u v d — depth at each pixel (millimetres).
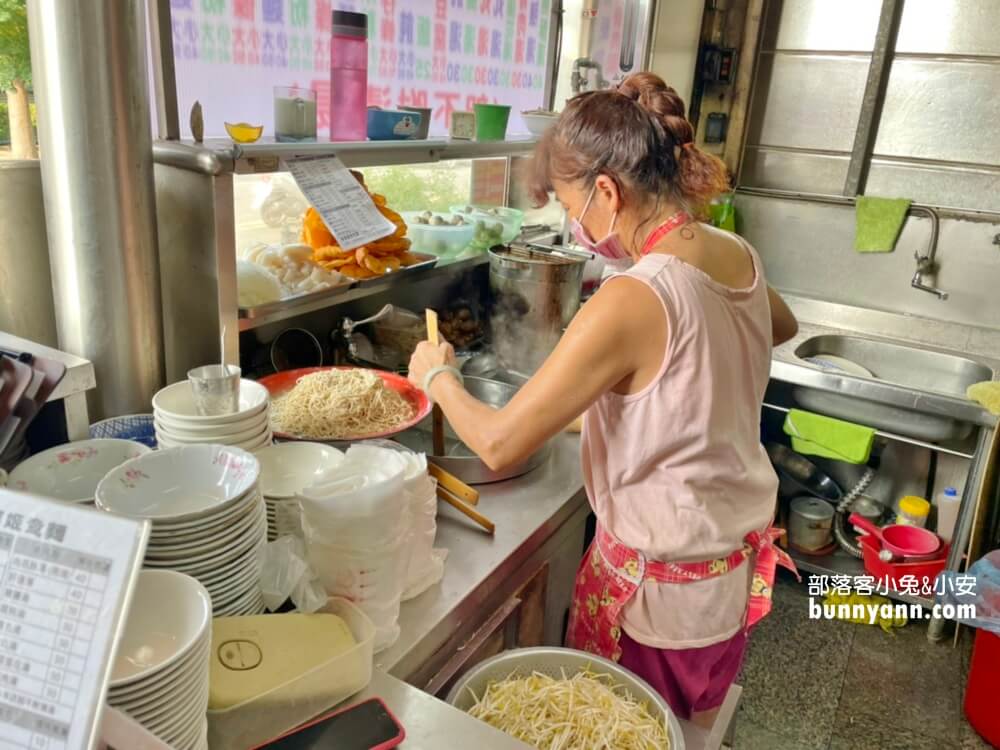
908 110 3051
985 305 3045
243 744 891
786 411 2904
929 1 2912
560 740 1070
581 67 2764
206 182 1479
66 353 1334
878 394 2643
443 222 2250
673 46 3051
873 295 3256
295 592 1054
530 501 1588
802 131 3266
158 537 925
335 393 1587
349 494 1031
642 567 1282
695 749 1249
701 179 1194
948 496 2811
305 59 1933
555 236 2865
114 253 1373
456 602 1245
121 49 1286
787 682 2480
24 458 1327
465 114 2117
